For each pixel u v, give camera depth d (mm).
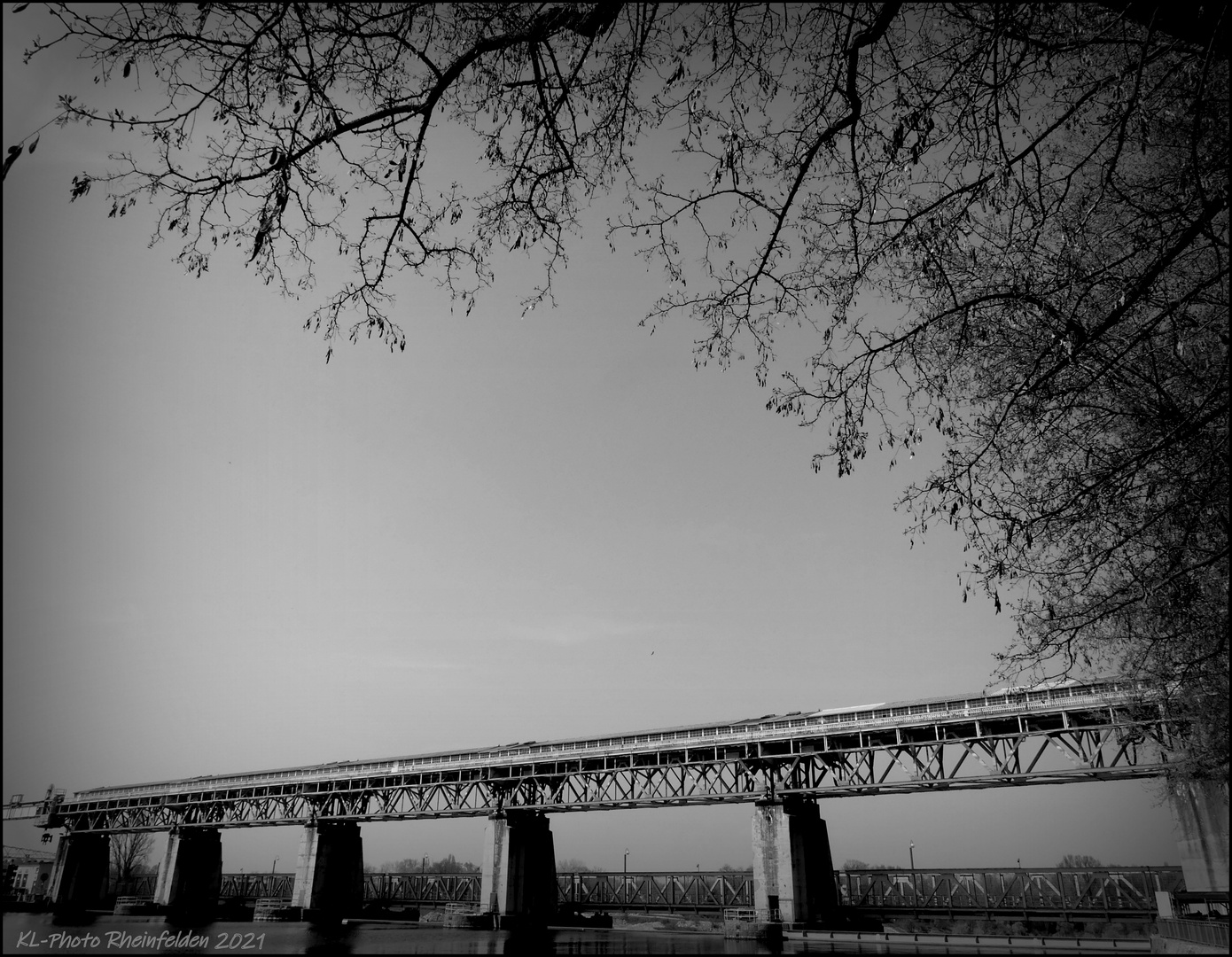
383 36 6598
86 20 5836
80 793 100250
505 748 75125
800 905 55219
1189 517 8867
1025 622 9695
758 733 60750
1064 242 8320
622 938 61875
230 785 88750
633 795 65750
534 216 8281
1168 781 17922
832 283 8922
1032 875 57938
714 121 8227
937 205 8109
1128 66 7262
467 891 91375
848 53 7176
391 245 7754
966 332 8773
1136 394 8742
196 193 6758
